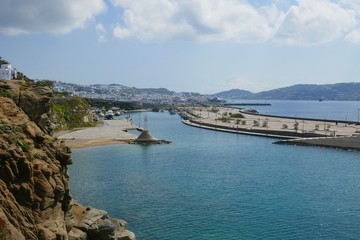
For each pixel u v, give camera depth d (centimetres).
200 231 6050
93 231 4912
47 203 3972
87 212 5159
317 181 9612
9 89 4803
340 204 7531
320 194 8300
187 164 12125
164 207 7262
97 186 8912
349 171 11019
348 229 6178
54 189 4088
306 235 5925
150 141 17500
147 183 9262
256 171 10938
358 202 7675
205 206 7331
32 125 4575
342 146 16025
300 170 11138
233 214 6881
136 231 6034
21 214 3738
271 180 9688
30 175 3891
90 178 9825
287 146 17000
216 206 7338
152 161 12681
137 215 6794
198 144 17675
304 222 6488
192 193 8306
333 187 8962
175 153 14650
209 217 6700
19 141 4056
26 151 4062
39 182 3944
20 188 3800
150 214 6844
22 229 3653
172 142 18312
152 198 7888
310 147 16538
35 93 4959
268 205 7431
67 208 4550
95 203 7512
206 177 10019
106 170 10981
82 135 19550
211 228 6178
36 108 4834
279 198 7944
